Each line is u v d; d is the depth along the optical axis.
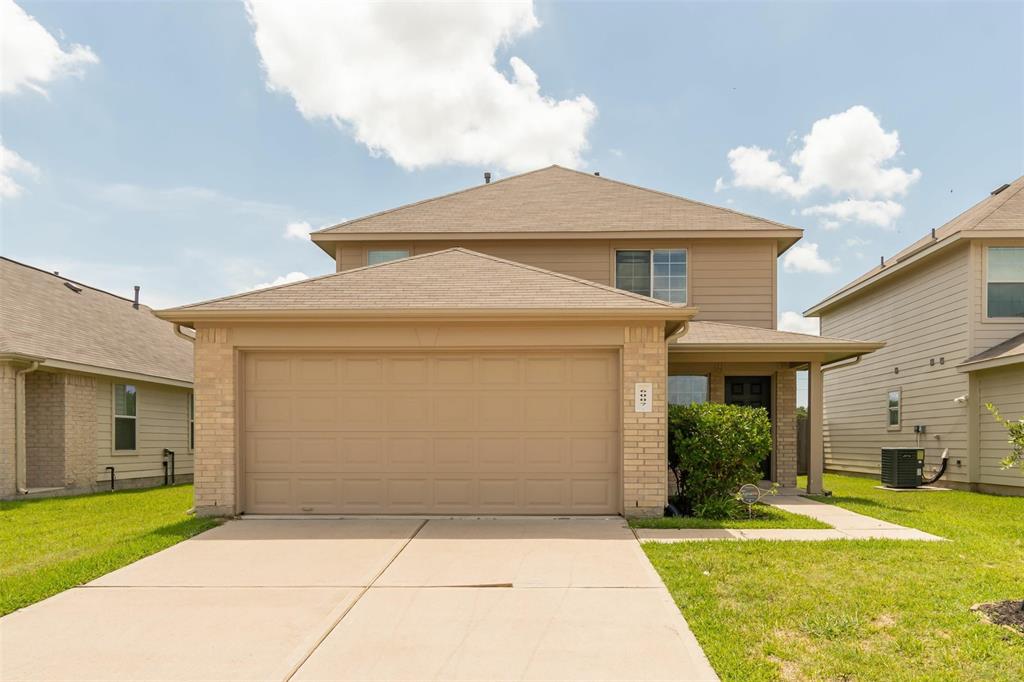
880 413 17.62
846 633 4.19
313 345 8.37
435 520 8.09
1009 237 13.15
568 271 13.96
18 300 13.96
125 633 4.35
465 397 8.45
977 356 13.27
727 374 12.48
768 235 13.45
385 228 14.19
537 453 8.40
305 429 8.45
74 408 13.09
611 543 6.76
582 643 4.13
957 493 12.90
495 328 8.36
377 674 3.71
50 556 6.45
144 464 15.70
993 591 4.99
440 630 4.37
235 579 5.55
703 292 13.76
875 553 6.22
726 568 5.71
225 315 8.10
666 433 8.30
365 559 6.17
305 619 4.59
